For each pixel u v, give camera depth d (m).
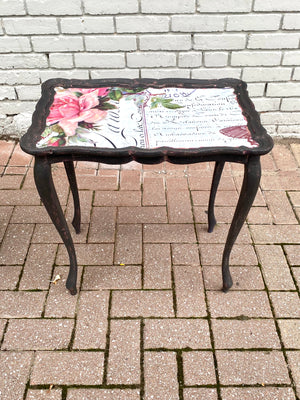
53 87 2.12
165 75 3.13
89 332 2.04
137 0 2.75
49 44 2.95
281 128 3.36
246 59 3.03
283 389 1.84
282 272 2.34
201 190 2.89
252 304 2.18
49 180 1.80
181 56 3.02
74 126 1.84
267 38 2.93
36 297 2.20
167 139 1.76
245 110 1.95
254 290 2.24
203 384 1.85
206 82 2.15
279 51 2.98
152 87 2.13
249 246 2.49
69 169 2.27
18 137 3.37
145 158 1.74
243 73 3.10
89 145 1.72
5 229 2.57
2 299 2.18
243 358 1.95
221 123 1.86
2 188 2.87
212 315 2.12
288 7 2.79
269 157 3.20
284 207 2.76
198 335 2.04
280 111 3.28
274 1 2.76
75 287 2.18
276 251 2.46
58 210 1.92
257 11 2.81
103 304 2.17
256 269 2.36
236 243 2.50
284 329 2.07
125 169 3.09
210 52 3.00
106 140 1.75
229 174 3.04
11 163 3.11
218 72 3.11
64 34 2.91
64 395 1.81
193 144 1.73
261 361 1.94
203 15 2.82
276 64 3.04
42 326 2.07
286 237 2.54
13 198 2.79
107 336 2.03
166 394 1.82
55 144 1.72
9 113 3.28
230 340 2.02
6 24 2.85
